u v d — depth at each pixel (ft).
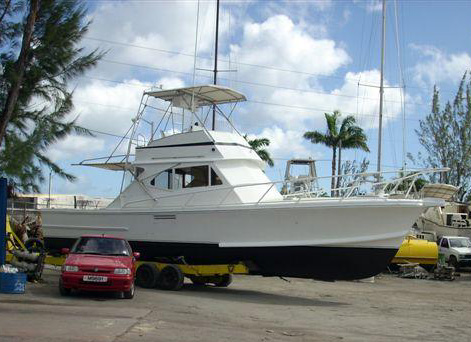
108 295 44.04
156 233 53.26
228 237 50.03
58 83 50.60
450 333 35.01
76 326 29.32
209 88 55.88
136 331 28.94
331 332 33.19
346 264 47.34
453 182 133.80
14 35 49.65
